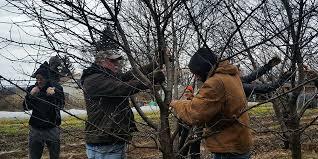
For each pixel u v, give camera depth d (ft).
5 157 37.29
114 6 10.62
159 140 12.22
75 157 35.86
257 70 15.39
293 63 14.14
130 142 11.90
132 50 12.08
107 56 11.93
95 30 10.66
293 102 15.61
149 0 10.91
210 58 12.43
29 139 23.43
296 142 16.06
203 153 17.74
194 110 11.91
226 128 12.65
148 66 12.39
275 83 15.14
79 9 10.41
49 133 23.07
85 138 15.53
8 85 10.33
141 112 12.66
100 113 14.62
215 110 12.10
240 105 12.44
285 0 13.26
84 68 11.65
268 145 37.86
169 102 12.23
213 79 12.17
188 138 12.36
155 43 12.10
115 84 13.85
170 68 12.62
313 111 75.31
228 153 12.85
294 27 13.46
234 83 12.47
